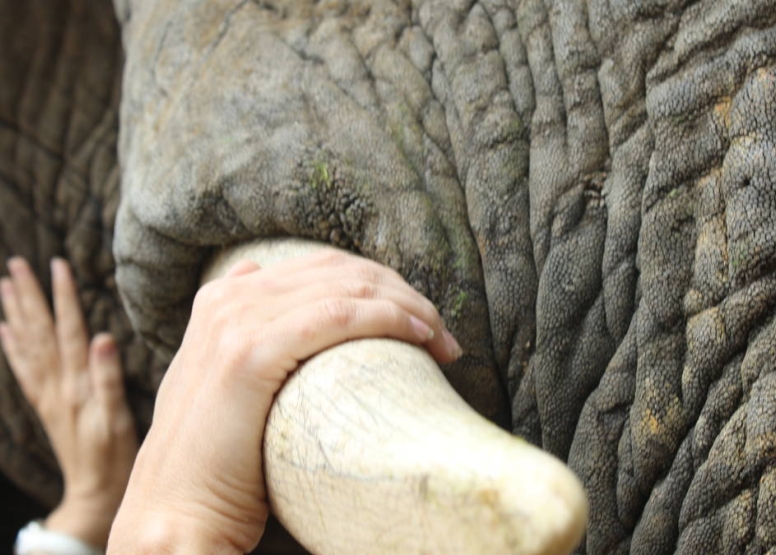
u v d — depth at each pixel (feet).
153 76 6.84
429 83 6.09
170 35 6.79
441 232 5.78
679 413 5.11
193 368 4.99
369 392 4.33
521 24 5.89
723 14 5.06
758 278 4.82
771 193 4.80
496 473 3.53
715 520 4.94
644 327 5.20
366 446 4.04
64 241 10.11
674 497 5.13
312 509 4.28
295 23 6.34
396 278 5.30
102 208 9.87
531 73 5.80
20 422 10.91
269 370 4.65
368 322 4.71
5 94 9.89
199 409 4.81
